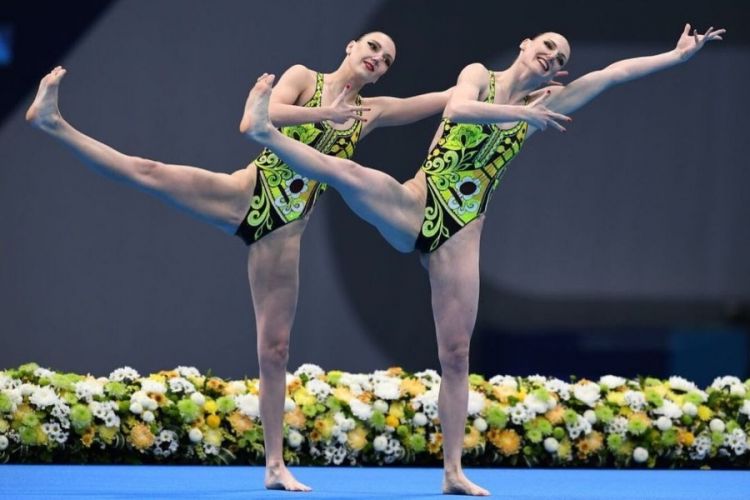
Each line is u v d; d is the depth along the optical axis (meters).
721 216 35.56
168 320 34.38
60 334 34.09
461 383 20.97
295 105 21.88
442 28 35.44
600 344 35.44
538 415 28.61
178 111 34.56
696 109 35.66
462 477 21.05
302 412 27.61
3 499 19.69
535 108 19.52
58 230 34.19
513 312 35.41
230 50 34.72
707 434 29.25
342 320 34.94
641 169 35.59
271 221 21.62
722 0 35.66
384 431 28.05
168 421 27.00
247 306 34.56
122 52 34.50
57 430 26.23
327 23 34.97
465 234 21.02
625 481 25.09
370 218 20.34
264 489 21.80
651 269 35.53
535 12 35.56
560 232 35.53
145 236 34.41
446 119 21.22
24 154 34.16
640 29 35.62
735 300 35.47
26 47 34.28
